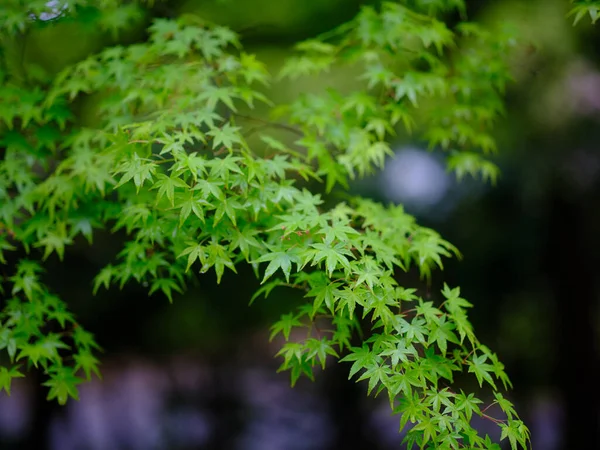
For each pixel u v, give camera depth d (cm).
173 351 859
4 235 303
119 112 325
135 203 300
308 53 394
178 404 862
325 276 247
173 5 459
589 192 614
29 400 677
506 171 649
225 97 288
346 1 518
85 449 741
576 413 652
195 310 807
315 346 257
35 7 321
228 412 850
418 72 352
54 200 294
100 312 739
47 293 311
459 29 381
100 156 283
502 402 239
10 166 309
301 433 793
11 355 275
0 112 306
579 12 306
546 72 527
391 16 340
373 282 226
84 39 444
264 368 926
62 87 329
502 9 510
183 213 223
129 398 859
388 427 784
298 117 348
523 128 571
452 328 246
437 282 716
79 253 662
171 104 302
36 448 651
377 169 714
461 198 709
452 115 379
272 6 515
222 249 241
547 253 686
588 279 658
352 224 316
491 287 727
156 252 302
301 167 284
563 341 674
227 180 231
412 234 304
